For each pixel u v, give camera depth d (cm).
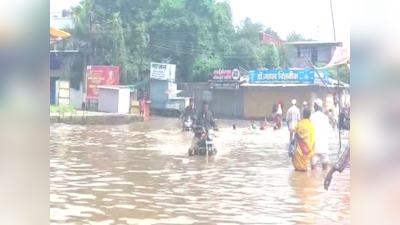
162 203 684
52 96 2864
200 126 1208
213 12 3059
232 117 2852
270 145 1476
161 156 1181
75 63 2923
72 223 577
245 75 2870
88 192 747
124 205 669
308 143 959
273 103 2753
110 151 1270
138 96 2930
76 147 1350
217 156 1198
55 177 867
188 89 2988
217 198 721
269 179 882
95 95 2822
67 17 2994
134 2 3078
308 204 687
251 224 584
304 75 2617
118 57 2945
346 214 631
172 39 3038
